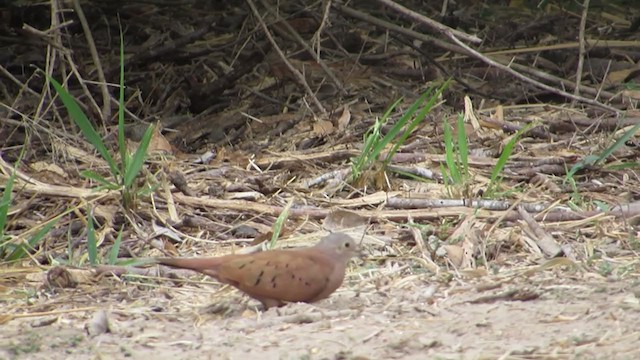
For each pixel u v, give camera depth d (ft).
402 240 35.58
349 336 25.32
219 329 26.58
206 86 55.31
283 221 36.24
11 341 26.05
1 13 59.88
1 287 31.83
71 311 29.09
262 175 42.80
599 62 59.06
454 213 37.29
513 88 55.52
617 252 33.73
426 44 61.52
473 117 47.75
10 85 56.29
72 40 59.77
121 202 38.01
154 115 54.70
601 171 42.68
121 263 32.65
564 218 37.04
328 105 53.16
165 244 35.99
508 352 23.63
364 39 60.75
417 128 47.88
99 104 55.57
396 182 41.34
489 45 62.85
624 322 25.58
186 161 45.52
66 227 37.40
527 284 29.99
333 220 36.86
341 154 43.88
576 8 69.05
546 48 58.85
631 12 69.31
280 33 55.26
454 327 25.91
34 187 39.09
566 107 52.19
